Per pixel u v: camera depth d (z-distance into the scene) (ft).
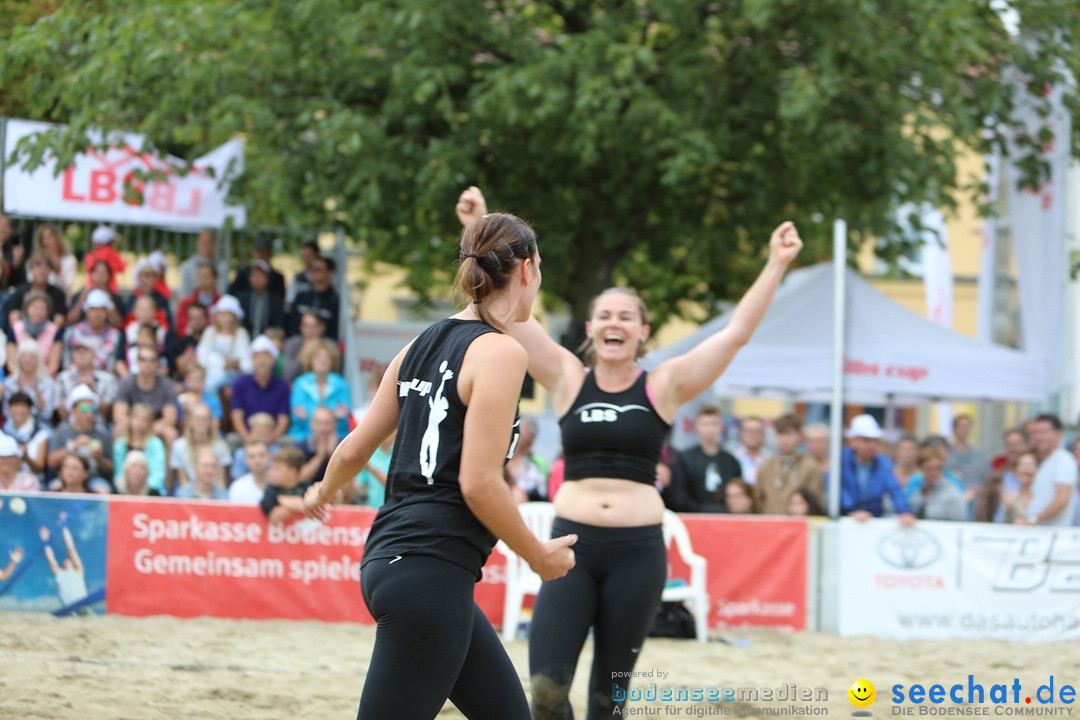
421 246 99.04
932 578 63.77
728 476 69.67
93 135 83.46
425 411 23.16
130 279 112.37
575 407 34.91
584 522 33.71
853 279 84.33
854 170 91.76
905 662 55.47
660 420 34.68
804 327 80.79
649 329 36.06
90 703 40.73
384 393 24.70
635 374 35.22
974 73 90.53
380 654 22.36
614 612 33.27
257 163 86.79
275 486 62.64
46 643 52.65
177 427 73.15
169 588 61.57
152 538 61.72
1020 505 68.39
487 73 81.56
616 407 34.47
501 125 84.84
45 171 82.74
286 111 86.12
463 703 24.18
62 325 78.89
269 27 84.02
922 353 79.41
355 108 86.94
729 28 84.48
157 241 90.02
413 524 22.58
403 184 87.04
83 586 61.16
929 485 71.36
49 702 40.40
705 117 84.69
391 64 85.25
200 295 84.64
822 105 80.23
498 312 24.18
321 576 62.34
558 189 94.79
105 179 83.97
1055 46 87.76
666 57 85.97
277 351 79.51
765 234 97.60
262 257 86.48
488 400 22.20
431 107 86.33
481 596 62.44
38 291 79.25
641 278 120.67
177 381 80.02
